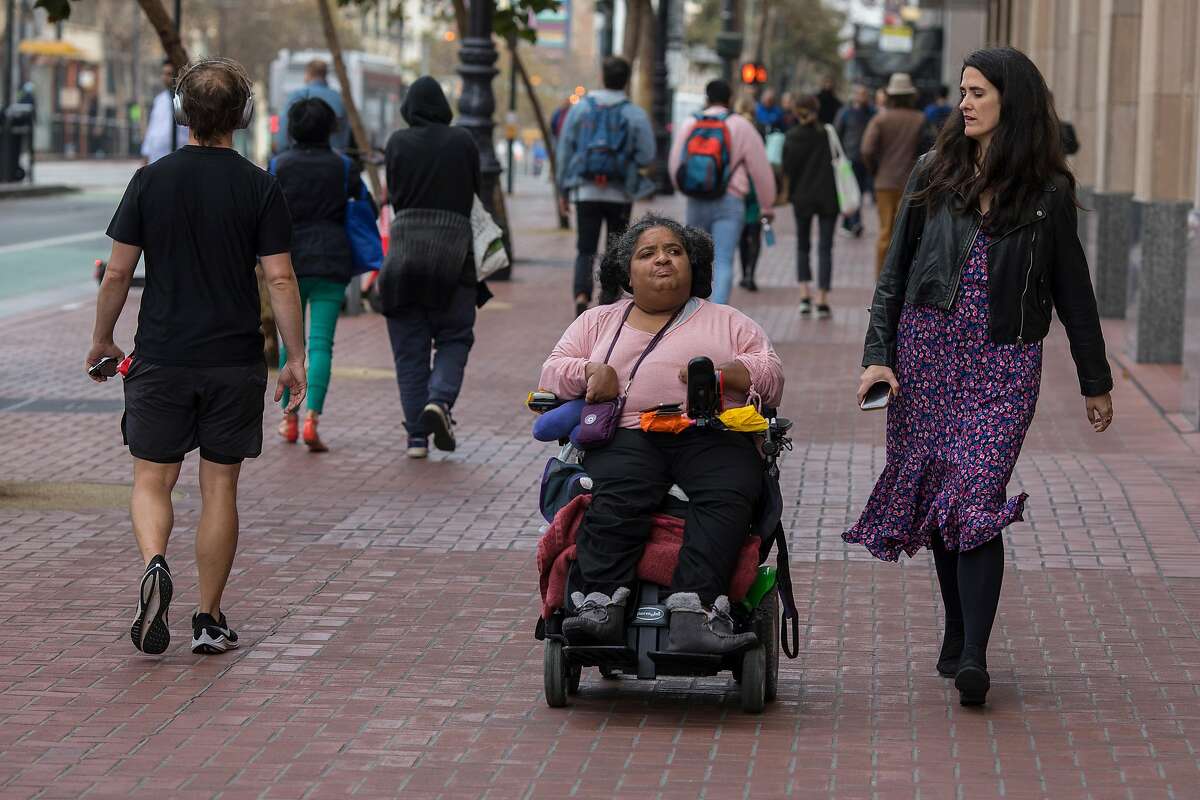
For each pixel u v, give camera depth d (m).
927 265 11.06
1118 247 32.03
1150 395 23.47
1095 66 36.91
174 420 12.15
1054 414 22.38
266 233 12.21
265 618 13.15
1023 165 10.87
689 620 10.49
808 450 20.02
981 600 10.89
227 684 11.50
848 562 14.92
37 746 10.23
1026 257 10.91
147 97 163.12
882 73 102.44
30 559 14.84
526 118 192.25
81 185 83.31
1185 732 10.52
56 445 20.25
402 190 19.39
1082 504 16.94
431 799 9.36
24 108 77.69
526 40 44.38
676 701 11.28
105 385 24.66
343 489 17.91
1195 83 25.28
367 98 96.62
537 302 35.03
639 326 11.30
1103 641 12.57
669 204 69.06
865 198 73.81
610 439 10.98
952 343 11.03
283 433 20.52
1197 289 21.48
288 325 12.32
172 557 14.97
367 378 25.25
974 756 10.06
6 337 29.61
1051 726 10.64
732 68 81.38
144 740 10.35
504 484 18.28
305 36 150.50
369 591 13.96
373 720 10.77
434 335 19.80
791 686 11.58
